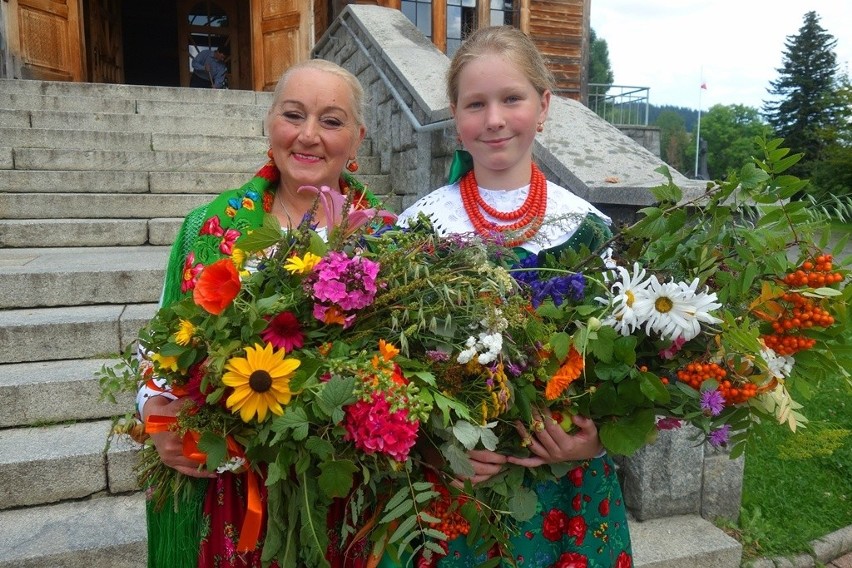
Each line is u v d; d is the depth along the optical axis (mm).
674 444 2432
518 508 1267
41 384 2398
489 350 1094
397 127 4402
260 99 5984
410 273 1158
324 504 1130
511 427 1254
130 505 2176
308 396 1038
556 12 9203
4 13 6293
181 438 1134
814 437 1546
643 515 2459
